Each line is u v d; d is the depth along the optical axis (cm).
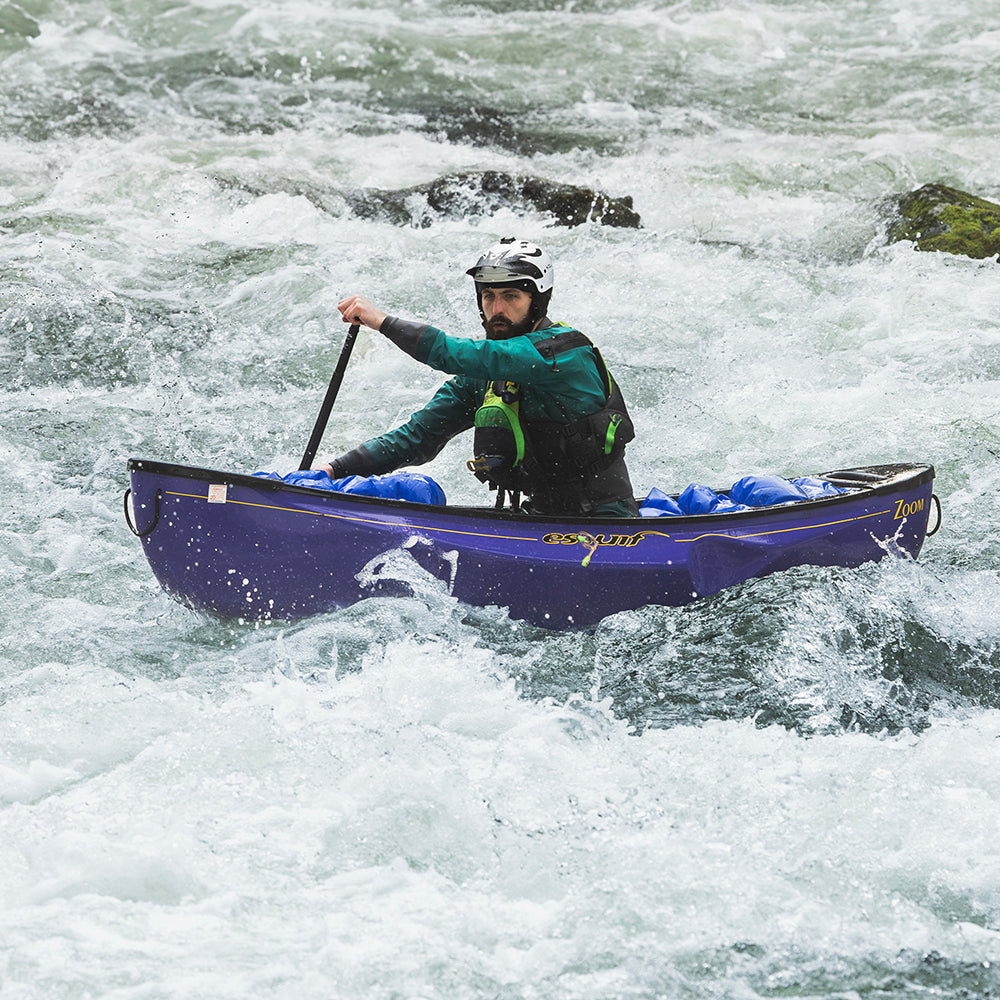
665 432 2623
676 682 1672
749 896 1239
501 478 1834
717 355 2966
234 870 1255
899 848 1314
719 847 1312
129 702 1561
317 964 1130
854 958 1170
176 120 5131
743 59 6194
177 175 4069
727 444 2570
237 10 6406
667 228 4031
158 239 3578
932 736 1559
